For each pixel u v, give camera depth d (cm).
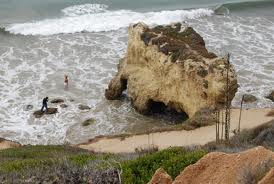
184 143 3950
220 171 1134
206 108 4538
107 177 1243
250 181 995
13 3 8244
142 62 5294
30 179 1283
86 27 7319
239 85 5606
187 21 7725
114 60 6259
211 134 4069
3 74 5856
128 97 5531
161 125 4956
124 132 4812
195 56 4806
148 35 5216
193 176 1161
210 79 4569
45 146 3800
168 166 1534
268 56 6362
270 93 5341
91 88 5625
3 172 1447
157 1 8556
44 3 8244
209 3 8600
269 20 7769
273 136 3109
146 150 2825
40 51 6488
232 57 6294
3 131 4794
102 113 5178
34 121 4991
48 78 5788
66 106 5244
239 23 7625
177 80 4866
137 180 1485
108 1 8394
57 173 1282
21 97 5400
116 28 7338
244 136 3462
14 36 7025
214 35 7075
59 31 7188
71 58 6300
